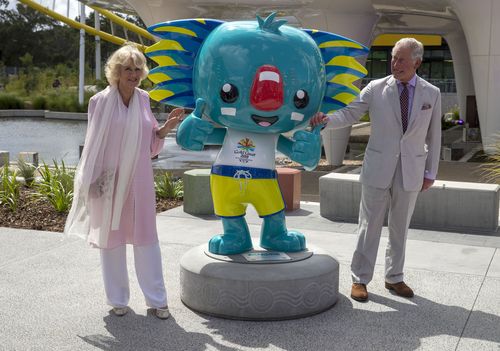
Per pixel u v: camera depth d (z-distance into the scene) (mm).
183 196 8766
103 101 4242
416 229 7680
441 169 13852
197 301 4547
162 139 4523
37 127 28266
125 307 4492
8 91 50219
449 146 18047
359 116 4910
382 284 5277
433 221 7766
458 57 24516
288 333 4172
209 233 7293
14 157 16516
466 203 7578
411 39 4602
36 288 5109
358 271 4930
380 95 4750
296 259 4660
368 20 15609
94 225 4336
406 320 4430
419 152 4734
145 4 16359
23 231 7215
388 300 4867
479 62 14938
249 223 7832
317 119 4633
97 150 4215
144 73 4293
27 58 65125
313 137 4570
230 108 4445
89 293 4988
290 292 4383
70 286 5160
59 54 73312
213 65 4457
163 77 4785
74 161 15445
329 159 14922
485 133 15141
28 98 43906
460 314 4559
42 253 6215
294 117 4520
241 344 3982
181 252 6340
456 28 21641
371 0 15117
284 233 4910
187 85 4840
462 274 5625
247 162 4652
